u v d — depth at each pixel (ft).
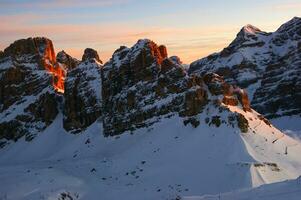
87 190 274.57
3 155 492.13
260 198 145.59
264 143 326.65
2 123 525.34
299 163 312.09
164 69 397.60
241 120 334.85
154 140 350.84
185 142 331.98
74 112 483.92
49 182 273.75
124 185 288.51
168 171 300.61
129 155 339.77
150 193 273.33
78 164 331.57
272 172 289.74
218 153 309.83
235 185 272.92
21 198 250.78
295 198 136.98
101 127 440.04
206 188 276.00
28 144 494.18
